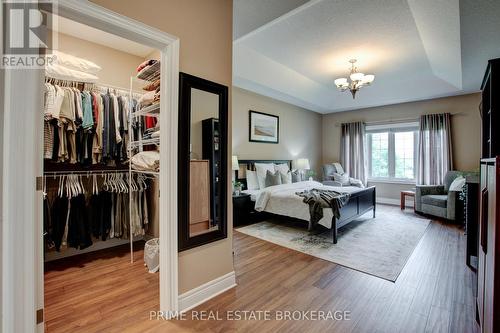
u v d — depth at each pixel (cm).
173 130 167
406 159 592
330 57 400
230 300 190
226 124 203
